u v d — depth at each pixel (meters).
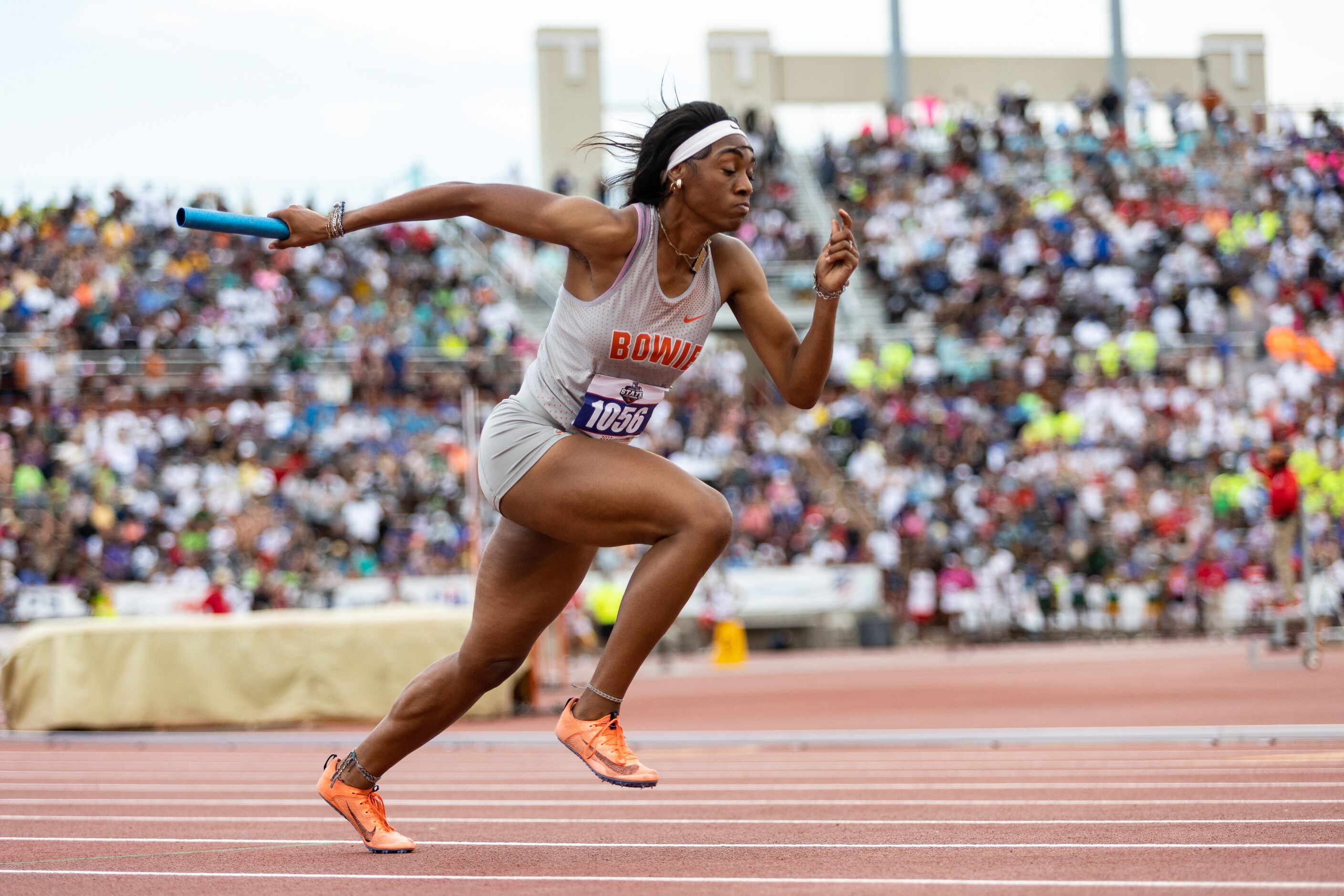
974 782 16.30
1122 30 101.06
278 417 66.31
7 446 61.72
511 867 10.30
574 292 9.97
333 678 32.34
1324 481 61.91
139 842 12.44
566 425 10.23
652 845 11.53
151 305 69.94
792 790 16.11
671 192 9.76
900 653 60.88
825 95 100.31
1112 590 64.88
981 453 71.81
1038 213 85.31
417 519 63.50
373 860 10.91
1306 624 37.91
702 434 70.50
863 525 69.00
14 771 21.58
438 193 9.95
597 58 93.88
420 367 69.62
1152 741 21.00
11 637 49.56
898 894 8.73
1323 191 79.12
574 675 52.44
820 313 10.05
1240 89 100.00
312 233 10.01
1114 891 8.73
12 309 68.25
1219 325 78.44
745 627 64.31
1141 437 73.25
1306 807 12.95
